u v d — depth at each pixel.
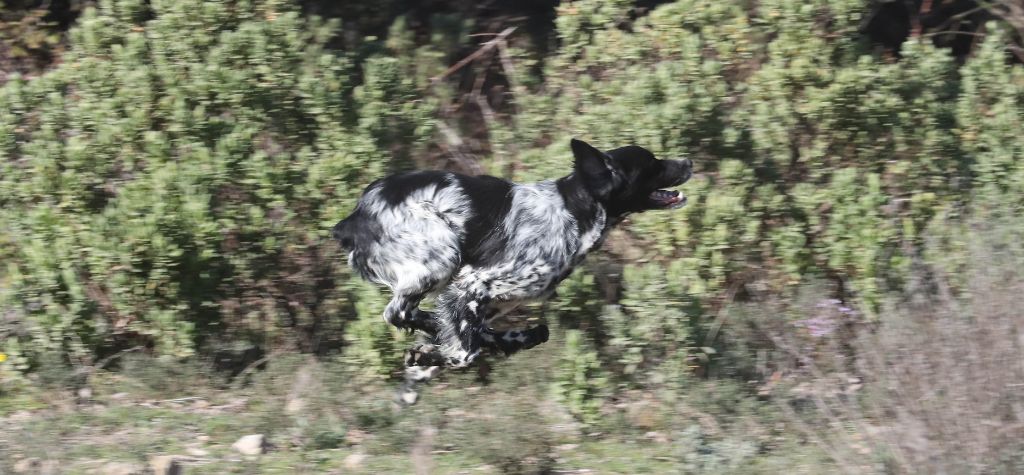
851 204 12.44
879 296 11.93
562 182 10.34
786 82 12.91
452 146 14.70
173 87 12.12
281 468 9.45
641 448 10.28
